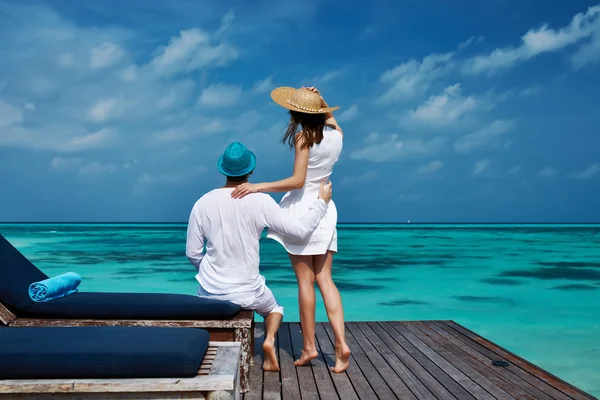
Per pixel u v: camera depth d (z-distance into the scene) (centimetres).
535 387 352
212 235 348
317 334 501
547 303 1013
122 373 215
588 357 640
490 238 3778
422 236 4134
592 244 3002
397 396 334
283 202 380
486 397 333
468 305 992
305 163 362
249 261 348
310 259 380
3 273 331
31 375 213
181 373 217
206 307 321
